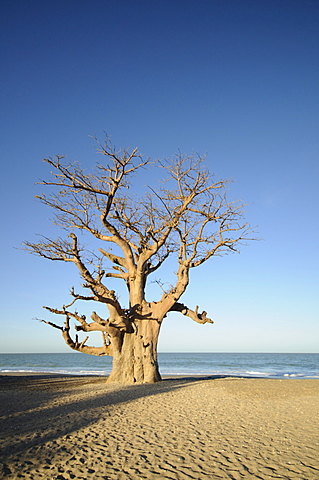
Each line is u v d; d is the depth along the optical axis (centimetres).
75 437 820
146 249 2114
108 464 642
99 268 2209
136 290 2161
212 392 1567
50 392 1747
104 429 898
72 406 1244
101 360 8994
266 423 970
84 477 582
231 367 5922
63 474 595
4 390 1903
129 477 583
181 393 1553
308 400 1372
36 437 818
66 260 2088
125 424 956
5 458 670
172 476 586
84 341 2277
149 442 781
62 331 2205
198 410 1160
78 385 2158
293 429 900
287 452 709
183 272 2080
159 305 2123
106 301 1903
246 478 576
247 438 815
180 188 2016
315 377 3869
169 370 5169
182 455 692
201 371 4906
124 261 2236
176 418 1037
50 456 684
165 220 2089
